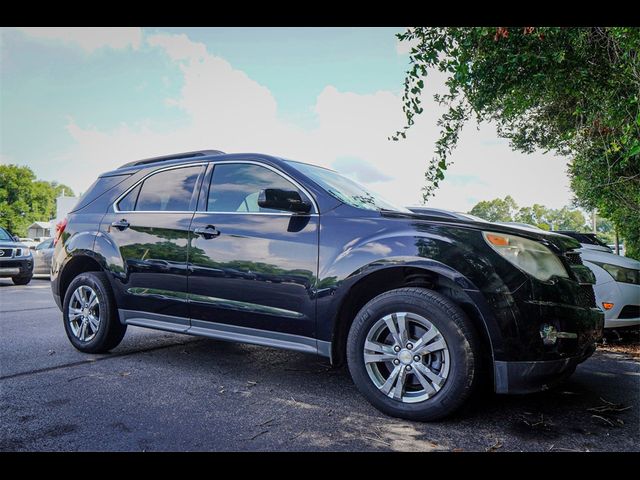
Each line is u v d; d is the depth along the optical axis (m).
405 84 3.75
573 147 5.73
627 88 3.62
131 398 2.84
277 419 2.52
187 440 2.23
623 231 8.60
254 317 3.06
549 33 3.39
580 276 2.77
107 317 3.83
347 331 2.93
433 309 2.47
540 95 4.50
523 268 2.44
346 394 2.98
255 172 3.39
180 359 3.85
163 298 3.49
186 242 3.41
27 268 11.70
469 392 2.39
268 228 3.10
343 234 2.82
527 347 2.35
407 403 2.53
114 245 3.81
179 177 3.76
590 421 2.56
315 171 3.46
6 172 69.88
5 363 3.65
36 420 2.46
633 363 4.05
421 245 2.56
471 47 3.82
